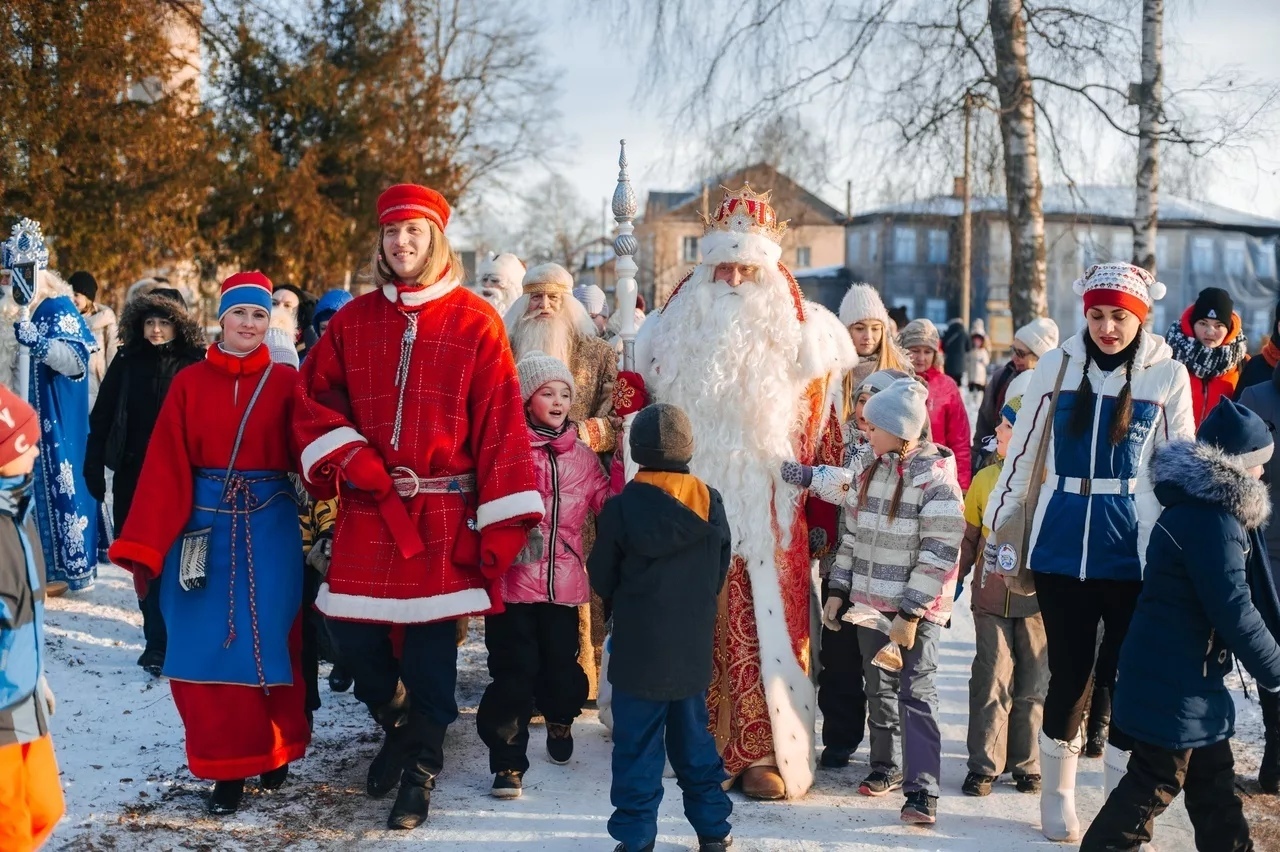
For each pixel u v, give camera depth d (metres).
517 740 4.50
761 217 4.87
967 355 23.78
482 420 4.20
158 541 4.08
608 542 3.89
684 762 3.95
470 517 4.20
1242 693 5.97
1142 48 13.18
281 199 20.75
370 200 22.11
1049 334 7.26
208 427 4.16
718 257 4.77
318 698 5.16
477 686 6.03
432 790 4.46
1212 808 3.70
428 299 4.22
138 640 6.48
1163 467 3.66
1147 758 3.65
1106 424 4.07
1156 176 13.20
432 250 4.26
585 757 4.98
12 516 3.28
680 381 4.82
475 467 4.24
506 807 4.40
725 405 4.72
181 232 17.77
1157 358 4.09
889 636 4.34
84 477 6.25
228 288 4.24
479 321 4.26
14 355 6.57
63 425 6.77
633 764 3.87
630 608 3.87
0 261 6.88
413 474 4.13
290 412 4.27
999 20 13.32
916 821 4.28
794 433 4.81
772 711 4.55
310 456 4.05
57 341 6.57
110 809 4.17
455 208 24.77
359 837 4.09
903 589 4.44
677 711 3.94
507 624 4.54
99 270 16.22
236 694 4.14
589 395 5.66
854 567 4.58
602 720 5.22
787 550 4.70
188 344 6.17
